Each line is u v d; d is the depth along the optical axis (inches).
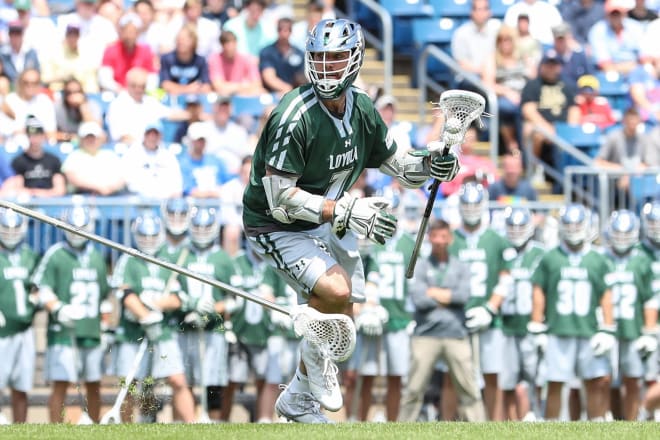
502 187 1163.9
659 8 1428.4
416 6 1386.6
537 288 1013.2
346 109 595.2
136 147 1133.1
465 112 600.4
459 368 985.5
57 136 1165.1
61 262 968.9
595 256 1009.5
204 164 1149.1
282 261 608.4
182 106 1216.8
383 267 999.0
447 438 507.8
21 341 973.2
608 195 1143.6
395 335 1002.1
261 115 1213.7
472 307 995.3
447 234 990.4
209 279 603.5
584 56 1342.3
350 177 616.7
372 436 512.7
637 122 1259.8
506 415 1030.4
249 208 617.0
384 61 1366.9
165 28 1284.4
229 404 994.1
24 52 1213.7
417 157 625.6
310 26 1309.1
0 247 967.6
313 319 588.7
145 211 1001.5
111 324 1014.4
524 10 1396.4
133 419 825.5
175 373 954.7
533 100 1301.7
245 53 1280.8
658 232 1019.9
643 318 1023.6
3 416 974.4
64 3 1299.2
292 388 631.2
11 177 1100.5
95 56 1243.2
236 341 988.6
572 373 1008.2
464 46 1342.3
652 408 1023.6
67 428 548.1
